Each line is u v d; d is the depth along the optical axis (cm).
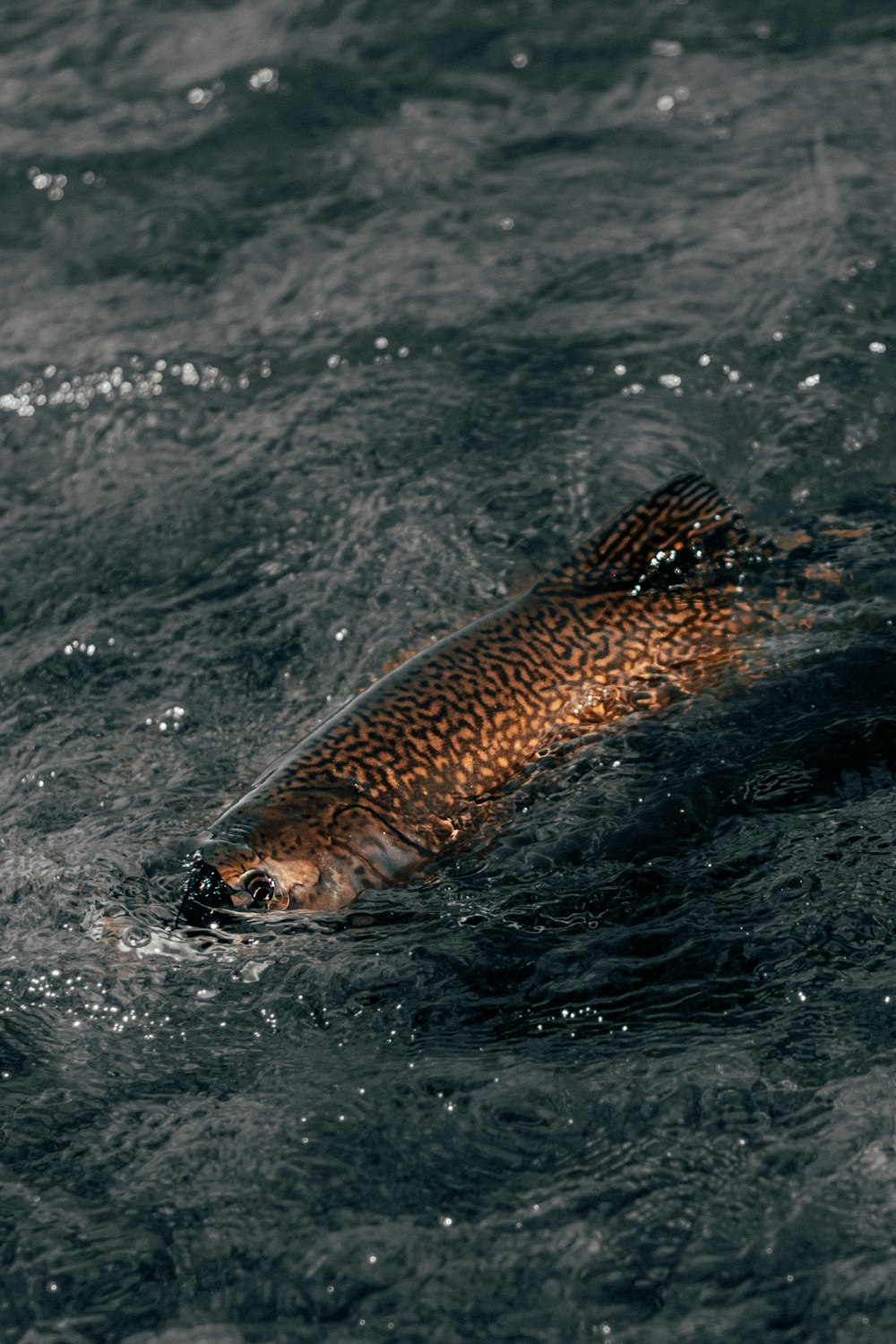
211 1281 718
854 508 1327
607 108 2219
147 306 1902
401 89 2344
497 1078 816
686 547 1134
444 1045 847
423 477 1489
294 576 1375
